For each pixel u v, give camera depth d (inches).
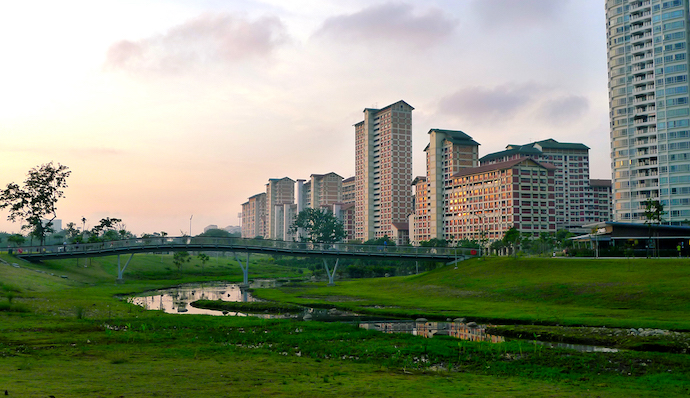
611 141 6692.9
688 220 5831.7
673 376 936.3
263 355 1071.6
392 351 1158.3
